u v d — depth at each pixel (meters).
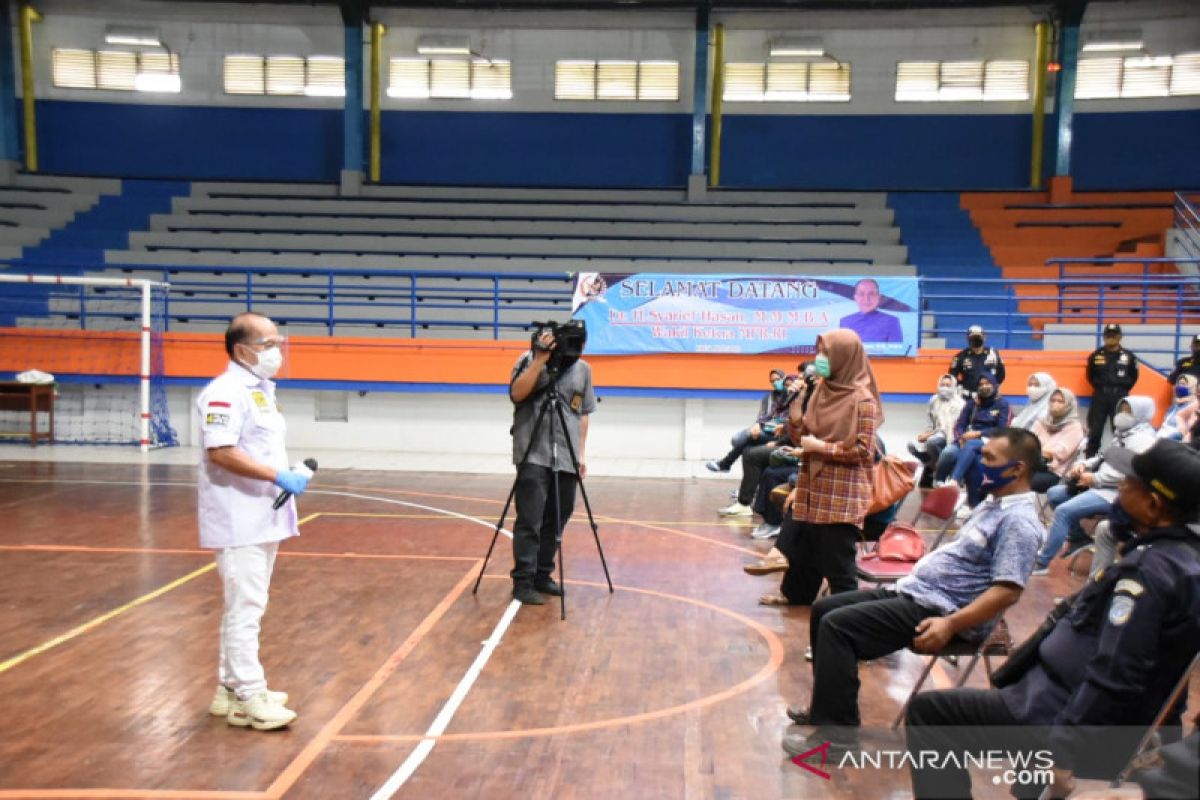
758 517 10.05
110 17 22.05
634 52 22.00
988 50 21.20
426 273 15.55
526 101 22.28
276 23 22.14
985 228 20.23
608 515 10.17
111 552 7.87
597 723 4.46
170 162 22.42
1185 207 19.44
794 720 4.44
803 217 20.88
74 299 17.12
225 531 4.22
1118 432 7.77
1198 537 2.91
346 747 4.14
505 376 15.05
